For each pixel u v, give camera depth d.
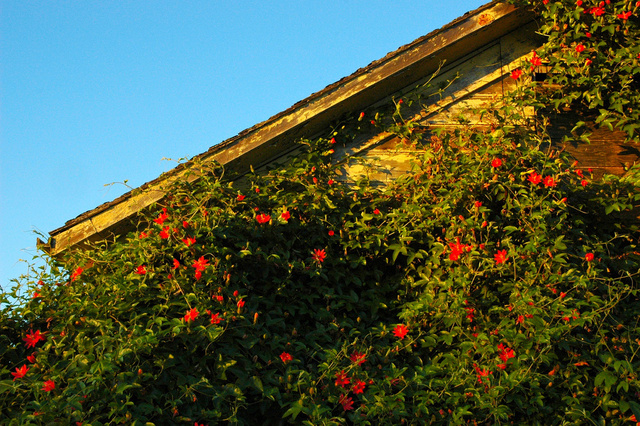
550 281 4.54
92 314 4.25
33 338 4.25
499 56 5.87
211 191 5.05
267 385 4.09
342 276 5.06
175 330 3.87
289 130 5.39
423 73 5.80
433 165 5.39
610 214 5.28
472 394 4.16
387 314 5.05
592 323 4.46
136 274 4.37
